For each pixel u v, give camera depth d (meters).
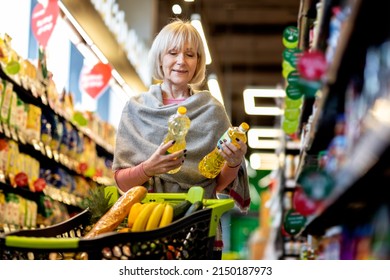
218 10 13.81
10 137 4.80
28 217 5.33
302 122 6.01
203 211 2.25
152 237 2.09
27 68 5.40
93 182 7.67
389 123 2.07
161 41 3.00
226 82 18.78
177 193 2.60
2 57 4.74
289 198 8.51
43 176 6.02
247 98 14.72
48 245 2.03
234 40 15.56
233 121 21.59
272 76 18.22
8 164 4.83
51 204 6.01
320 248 5.35
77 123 6.88
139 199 2.46
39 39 5.45
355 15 2.73
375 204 3.53
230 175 2.85
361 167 2.61
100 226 2.37
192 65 2.99
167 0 12.08
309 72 3.58
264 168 23.31
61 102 6.41
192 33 2.99
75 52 8.66
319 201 4.11
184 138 2.75
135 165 2.85
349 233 3.87
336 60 3.25
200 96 2.92
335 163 3.70
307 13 5.00
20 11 6.33
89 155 7.34
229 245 23.42
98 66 7.58
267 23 14.57
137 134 2.88
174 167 2.68
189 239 2.21
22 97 5.57
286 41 5.62
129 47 9.16
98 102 10.40
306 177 3.61
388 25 2.83
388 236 2.57
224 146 2.72
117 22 8.64
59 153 6.29
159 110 2.87
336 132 4.05
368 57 2.99
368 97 2.73
